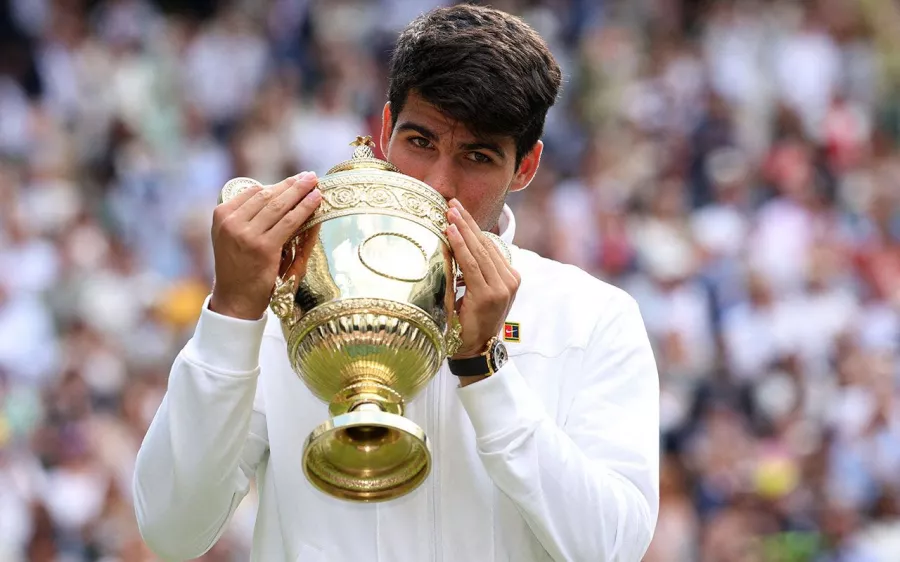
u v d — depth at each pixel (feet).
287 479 22.07
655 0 109.60
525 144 22.45
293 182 19.93
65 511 64.34
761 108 103.76
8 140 93.25
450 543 21.74
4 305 75.61
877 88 105.70
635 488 21.71
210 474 20.47
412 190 20.03
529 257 23.88
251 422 22.58
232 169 91.86
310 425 22.24
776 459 70.13
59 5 103.60
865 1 109.40
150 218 87.71
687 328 79.61
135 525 63.36
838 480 69.77
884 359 78.07
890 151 101.09
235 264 19.62
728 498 68.23
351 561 21.54
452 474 21.99
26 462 65.51
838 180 96.68
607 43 103.19
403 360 19.48
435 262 19.71
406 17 106.63
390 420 18.70
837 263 86.84
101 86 97.66
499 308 20.07
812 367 79.15
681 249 85.35
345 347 19.26
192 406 20.24
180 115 97.50
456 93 21.06
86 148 93.86
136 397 70.03
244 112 98.89
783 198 91.20
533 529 20.86
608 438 21.99
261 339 20.65
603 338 22.86
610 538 20.84
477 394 20.47
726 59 105.50
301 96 100.07
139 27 102.83
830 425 73.82
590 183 91.35
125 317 76.33
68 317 76.33
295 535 21.83
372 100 99.60
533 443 20.44
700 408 73.56
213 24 106.42
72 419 68.44
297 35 104.42
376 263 19.40
